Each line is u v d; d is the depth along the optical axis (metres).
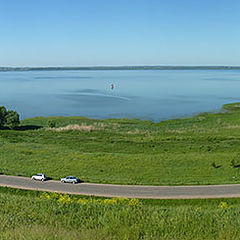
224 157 33.97
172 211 11.44
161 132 52.94
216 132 51.84
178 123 62.84
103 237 8.05
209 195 22.11
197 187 23.91
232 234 8.50
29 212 10.71
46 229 8.54
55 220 9.85
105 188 23.62
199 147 40.50
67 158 33.59
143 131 54.09
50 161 32.31
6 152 35.91
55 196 16.45
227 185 24.38
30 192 22.66
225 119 65.44
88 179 25.94
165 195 22.08
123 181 25.48
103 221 9.54
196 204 20.53
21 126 59.34
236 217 10.41
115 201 14.46
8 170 28.45
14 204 11.99
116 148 40.62
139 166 30.77
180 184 24.66
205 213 11.02
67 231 8.59
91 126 57.81
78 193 22.45
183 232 8.69
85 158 33.62
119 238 8.09
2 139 44.81
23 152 36.12
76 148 40.66
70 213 10.62
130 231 8.48
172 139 46.22
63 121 65.06
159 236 8.39
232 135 48.97
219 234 8.48
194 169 29.81
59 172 28.45
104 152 38.38
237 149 39.25
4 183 24.61
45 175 25.98
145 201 20.91
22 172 27.98
